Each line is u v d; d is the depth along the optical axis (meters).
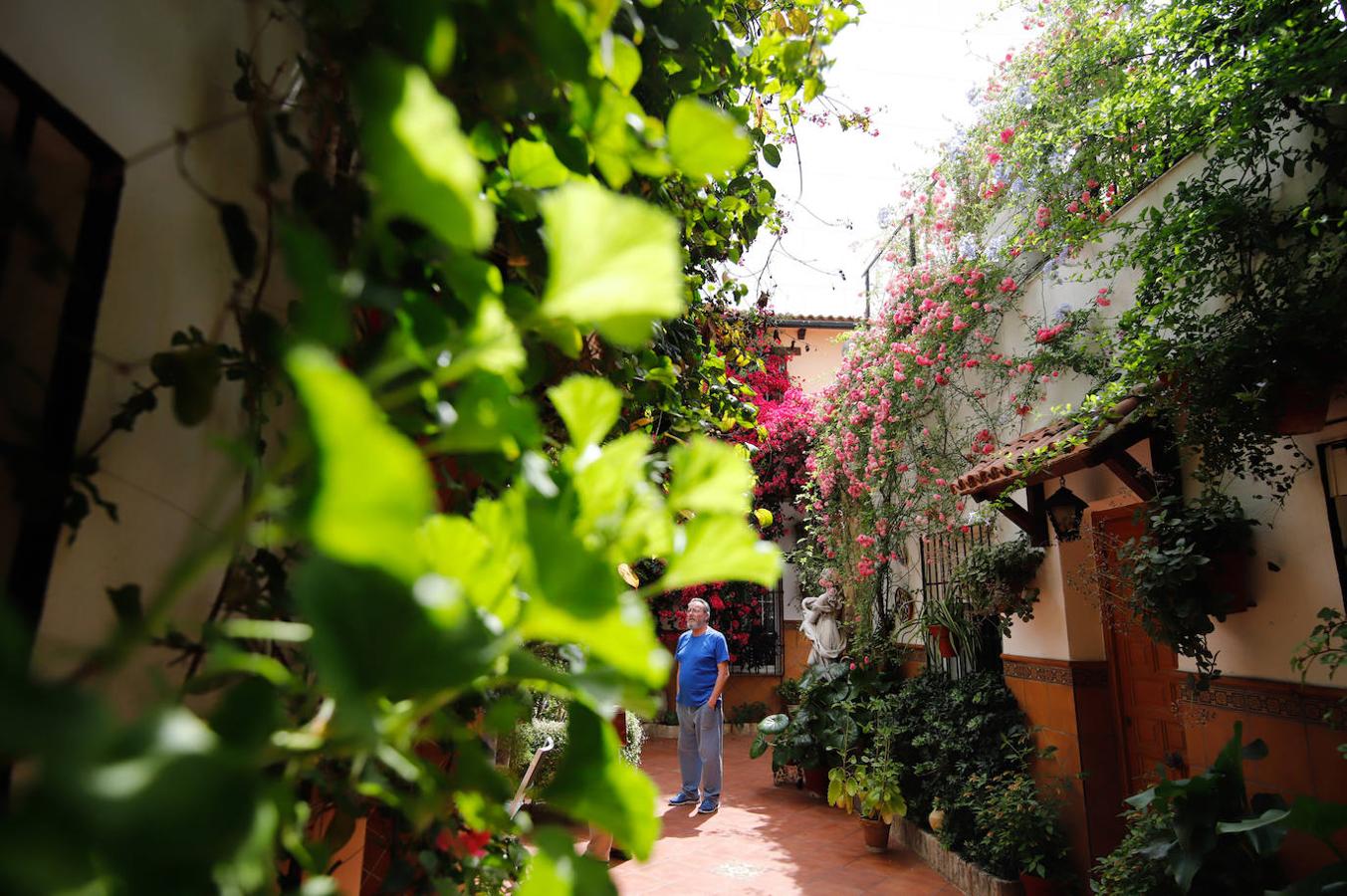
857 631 7.54
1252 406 2.83
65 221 0.88
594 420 0.66
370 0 0.72
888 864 5.35
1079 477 4.72
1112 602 3.82
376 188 0.41
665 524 0.60
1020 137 4.37
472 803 0.67
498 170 0.92
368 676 0.39
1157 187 3.92
